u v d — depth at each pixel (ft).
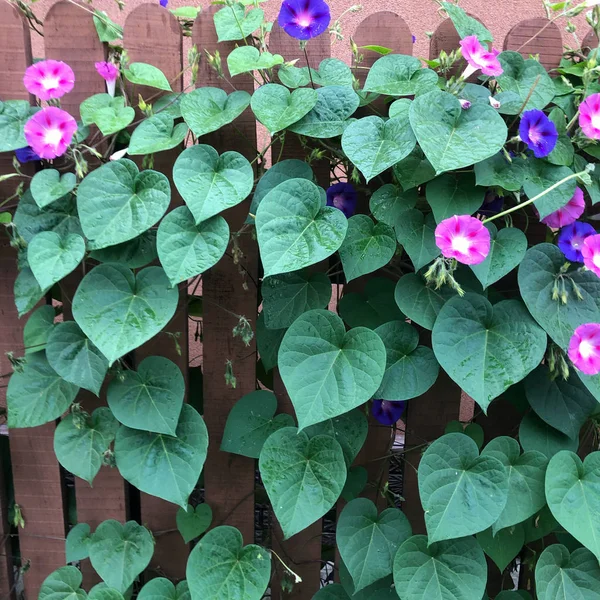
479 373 2.94
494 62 3.04
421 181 3.04
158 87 3.16
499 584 3.87
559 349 3.13
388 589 3.34
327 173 3.43
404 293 3.13
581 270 3.04
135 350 3.59
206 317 3.54
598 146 3.18
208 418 3.68
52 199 3.03
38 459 3.62
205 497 3.78
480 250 2.83
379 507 3.84
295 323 2.98
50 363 3.09
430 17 4.93
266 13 4.91
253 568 3.24
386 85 3.16
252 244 3.44
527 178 3.04
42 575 3.84
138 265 3.14
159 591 3.35
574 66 3.31
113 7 4.88
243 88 3.27
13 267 3.42
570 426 3.21
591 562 3.13
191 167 3.00
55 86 3.07
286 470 3.10
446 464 3.01
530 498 3.08
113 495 3.69
